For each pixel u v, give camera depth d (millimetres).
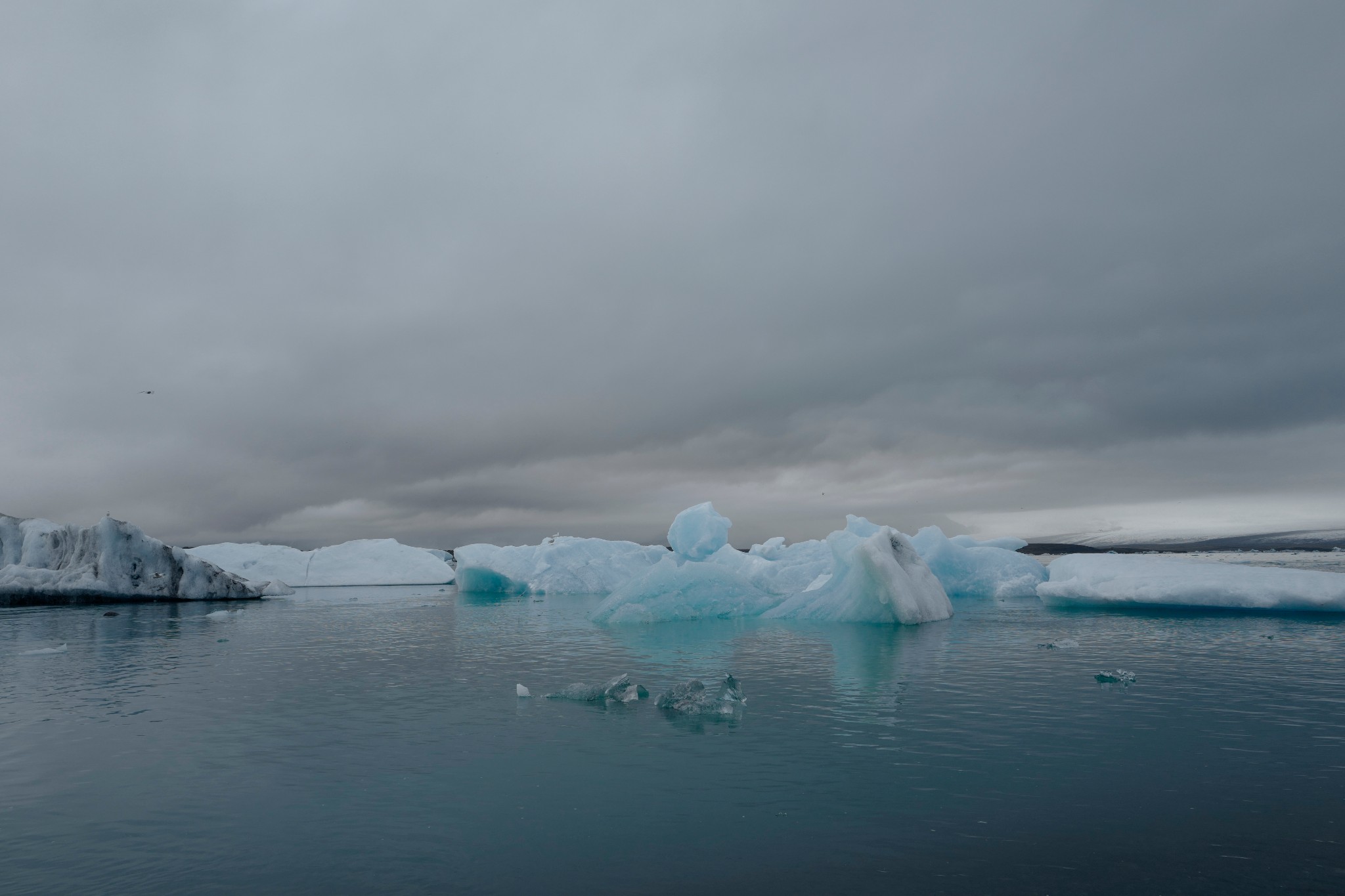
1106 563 25875
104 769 7668
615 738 8609
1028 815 6117
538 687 11836
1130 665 13125
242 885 5082
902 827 5891
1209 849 5453
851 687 11406
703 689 10383
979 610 23969
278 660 14953
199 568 33688
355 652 16047
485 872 5211
